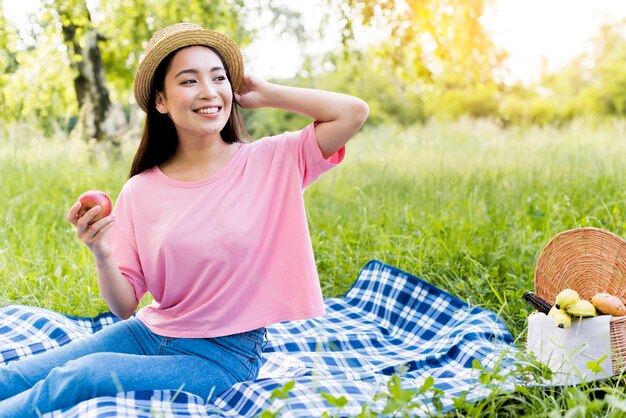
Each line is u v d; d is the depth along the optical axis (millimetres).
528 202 5914
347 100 2893
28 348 3436
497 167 7660
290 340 3779
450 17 10492
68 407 2514
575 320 2893
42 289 4469
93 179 7770
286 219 2896
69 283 4496
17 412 2482
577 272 3326
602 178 6562
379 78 27250
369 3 9469
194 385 2721
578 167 7156
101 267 2770
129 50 10430
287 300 2859
